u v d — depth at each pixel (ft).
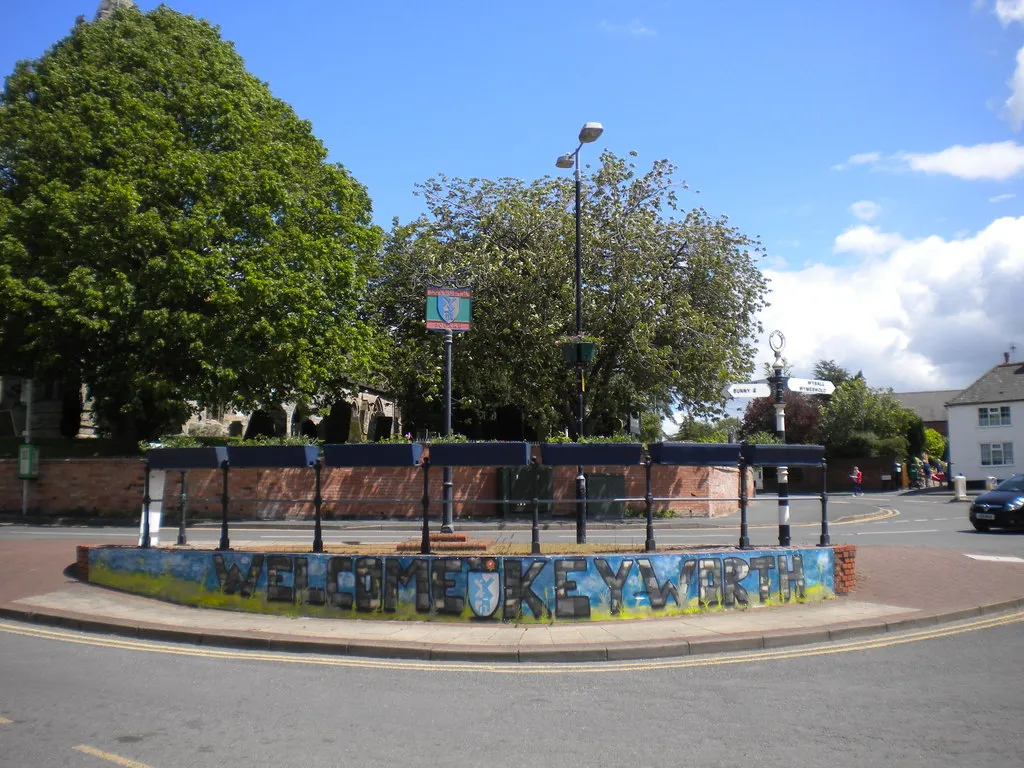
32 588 40.65
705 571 36.24
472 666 28.50
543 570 34.32
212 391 88.28
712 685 25.72
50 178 89.56
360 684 26.02
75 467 88.43
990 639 32.07
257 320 85.76
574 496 83.41
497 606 34.19
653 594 35.19
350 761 18.74
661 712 22.71
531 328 100.12
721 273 103.30
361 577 35.42
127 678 26.43
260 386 89.71
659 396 114.73
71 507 88.07
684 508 87.76
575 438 78.48
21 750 19.27
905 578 43.29
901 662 28.50
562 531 72.90
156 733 20.70
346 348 96.43
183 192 87.61
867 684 25.62
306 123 108.27
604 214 104.06
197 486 86.89
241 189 88.17
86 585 41.37
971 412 185.88
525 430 139.33
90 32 99.19
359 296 107.96
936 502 118.21
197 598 38.24
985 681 25.84
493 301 102.22
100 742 19.93
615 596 34.65
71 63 97.45
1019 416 180.65
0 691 24.56
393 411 164.96
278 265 88.38
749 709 22.95
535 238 105.50
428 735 20.66
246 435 136.15
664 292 100.63
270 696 24.43
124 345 89.92
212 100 93.61
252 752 19.33
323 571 35.99
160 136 88.02
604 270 101.86
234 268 88.17
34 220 87.04
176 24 104.63
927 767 18.30
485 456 35.78
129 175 85.92
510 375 108.27
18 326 88.99
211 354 84.38
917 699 23.81
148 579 39.83
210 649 31.17
